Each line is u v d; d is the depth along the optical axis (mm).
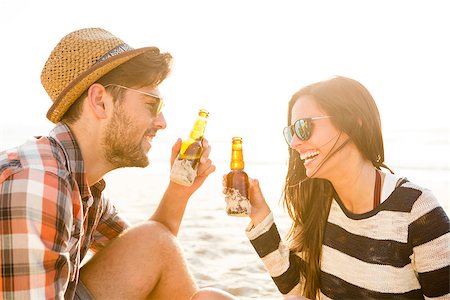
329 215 1878
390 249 1695
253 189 2072
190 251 4531
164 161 18812
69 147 1619
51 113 1663
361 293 1777
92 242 2145
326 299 1911
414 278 1724
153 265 1863
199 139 2166
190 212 6645
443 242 1614
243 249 4574
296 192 1999
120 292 1825
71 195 1532
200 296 1726
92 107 1655
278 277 2045
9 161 1473
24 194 1398
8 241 1381
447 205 7219
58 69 1674
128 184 10555
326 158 1770
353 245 1782
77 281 1746
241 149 2109
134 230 1919
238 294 3375
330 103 1750
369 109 1770
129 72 1675
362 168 1767
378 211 1713
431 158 15742
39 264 1387
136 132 1725
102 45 1676
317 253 1927
